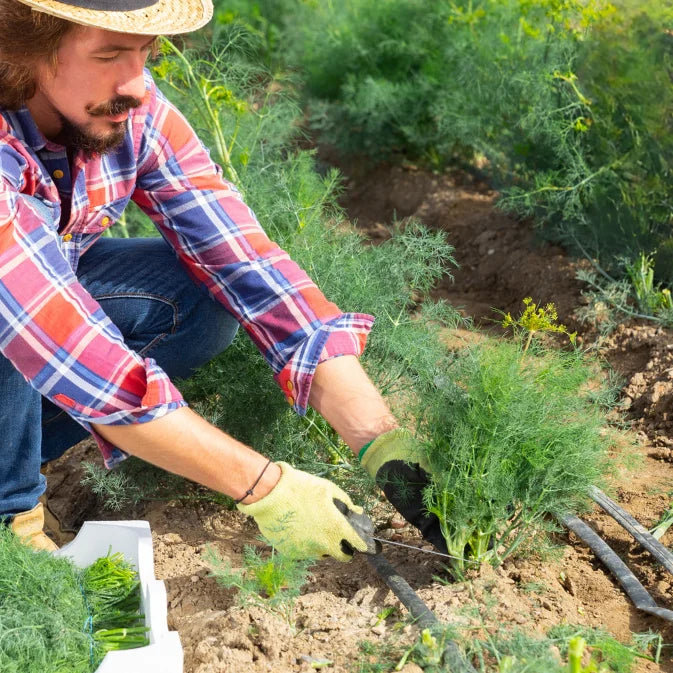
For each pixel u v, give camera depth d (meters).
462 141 4.96
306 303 2.26
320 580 2.31
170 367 2.70
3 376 2.15
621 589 2.29
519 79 4.18
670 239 3.72
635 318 3.61
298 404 2.24
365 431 2.20
